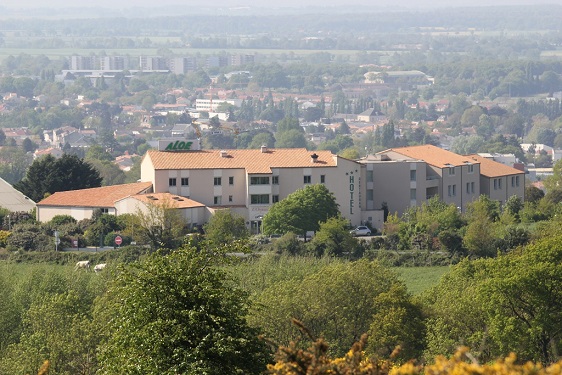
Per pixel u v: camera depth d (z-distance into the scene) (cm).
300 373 5191
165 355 8306
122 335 8488
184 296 8494
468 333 12900
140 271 8762
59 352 11331
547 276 12638
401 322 12938
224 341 8250
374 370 5153
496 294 12719
